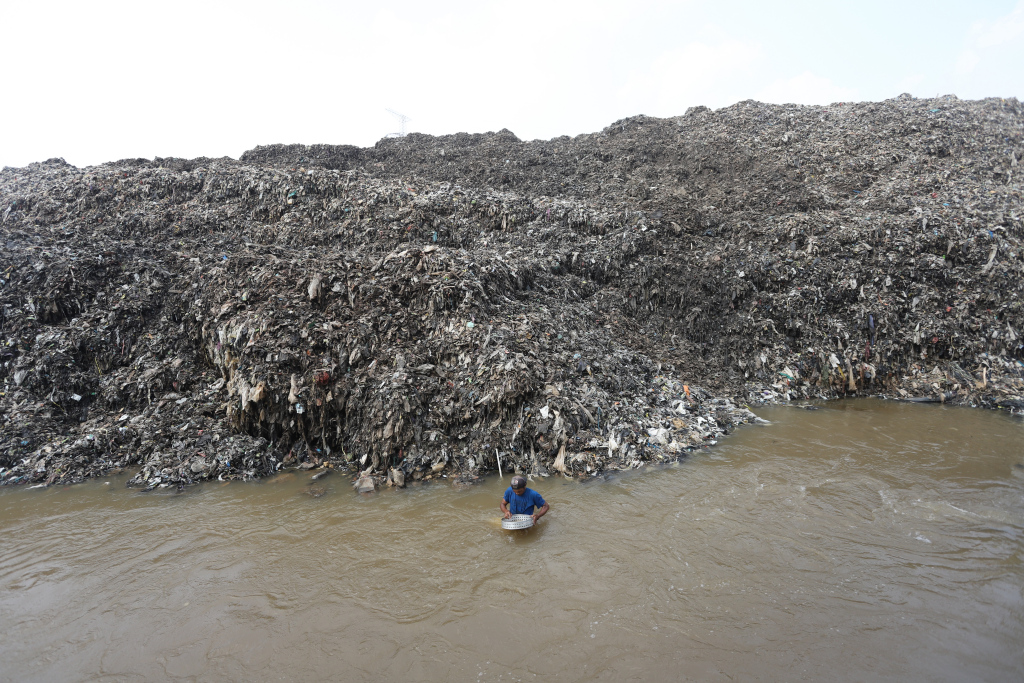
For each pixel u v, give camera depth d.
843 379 10.89
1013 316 10.80
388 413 8.09
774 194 14.80
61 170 15.07
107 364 9.42
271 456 8.20
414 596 5.09
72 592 5.28
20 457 7.97
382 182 14.50
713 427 9.08
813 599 4.84
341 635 4.60
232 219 12.81
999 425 9.16
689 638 4.41
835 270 11.90
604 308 11.91
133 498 7.18
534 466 7.78
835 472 7.45
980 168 14.47
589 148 19.05
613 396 9.23
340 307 9.45
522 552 5.76
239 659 4.37
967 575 5.12
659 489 7.09
